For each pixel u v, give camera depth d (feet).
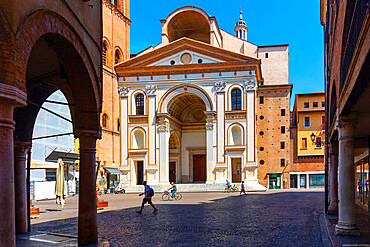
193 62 144.87
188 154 163.02
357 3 20.97
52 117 121.08
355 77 22.02
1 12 16.65
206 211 64.64
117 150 151.02
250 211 63.67
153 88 146.30
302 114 163.94
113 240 37.45
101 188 134.00
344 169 35.83
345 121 35.42
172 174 162.50
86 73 30.78
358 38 19.62
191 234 40.50
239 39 191.83
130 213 63.62
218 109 141.28
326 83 54.80
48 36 25.29
